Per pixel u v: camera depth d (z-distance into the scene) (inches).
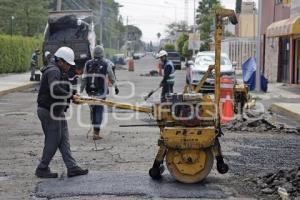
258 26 1102.4
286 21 1238.3
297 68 1306.6
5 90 1063.6
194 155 347.3
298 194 318.3
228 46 2170.3
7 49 1710.1
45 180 356.8
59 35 1408.7
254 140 523.5
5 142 500.7
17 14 2394.2
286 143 509.0
